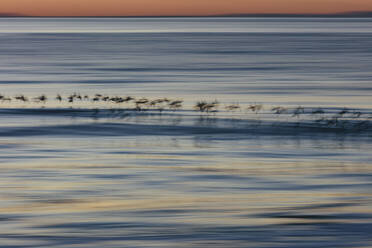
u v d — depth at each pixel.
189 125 64.12
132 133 59.38
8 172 41.47
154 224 29.34
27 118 67.94
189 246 26.25
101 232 28.09
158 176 40.28
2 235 27.64
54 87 104.75
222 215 30.91
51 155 48.00
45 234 27.81
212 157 47.38
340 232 28.09
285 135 58.62
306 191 36.09
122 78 120.69
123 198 34.44
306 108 79.62
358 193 35.56
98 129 61.28
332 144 53.62
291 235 27.66
